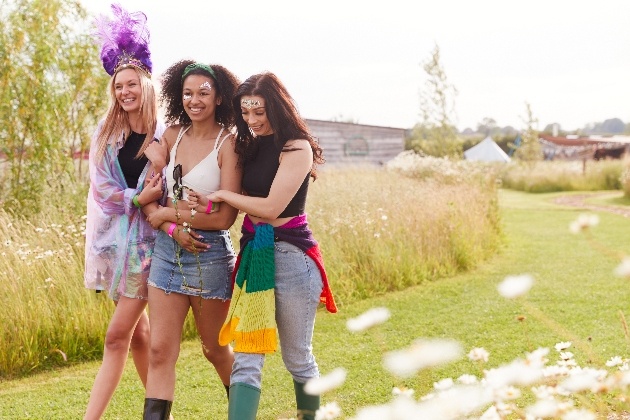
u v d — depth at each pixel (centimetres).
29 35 763
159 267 290
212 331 301
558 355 418
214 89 292
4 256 509
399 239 743
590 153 4775
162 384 284
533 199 2172
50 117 780
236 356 275
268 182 277
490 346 453
